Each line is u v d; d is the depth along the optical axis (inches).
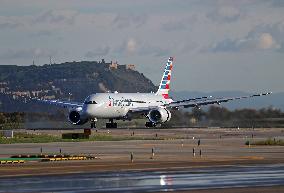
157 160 5378.9
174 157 5689.0
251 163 5068.9
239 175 4165.8
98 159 5502.0
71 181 3880.4
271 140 7854.3
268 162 5162.4
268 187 3516.2
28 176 4175.7
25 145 7450.8
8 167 4803.2
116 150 6565.0
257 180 3865.7
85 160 5408.5
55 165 4953.3
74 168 4702.3
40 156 5703.7
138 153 6156.5
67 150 6599.4
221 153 6156.5
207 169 4594.0
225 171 4436.5
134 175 4205.2
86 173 4345.5
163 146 7170.3
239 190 3393.2
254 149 6697.8
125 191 3425.2
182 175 4190.5
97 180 3924.7
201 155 5905.5
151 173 4333.2
